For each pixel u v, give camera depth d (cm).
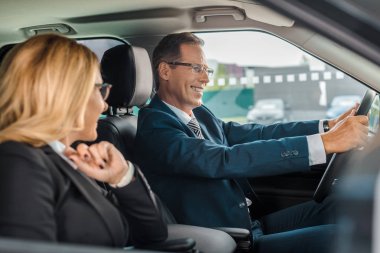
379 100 238
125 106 259
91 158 170
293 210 283
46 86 150
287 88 1044
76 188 154
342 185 98
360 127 223
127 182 179
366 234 87
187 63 260
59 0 260
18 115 152
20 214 131
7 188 134
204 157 232
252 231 262
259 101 1038
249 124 301
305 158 224
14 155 139
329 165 247
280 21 257
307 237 235
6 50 300
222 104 1033
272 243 243
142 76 256
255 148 228
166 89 266
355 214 89
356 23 117
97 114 172
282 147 226
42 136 149
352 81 243
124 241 167
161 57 264
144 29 290
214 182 247
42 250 95
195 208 246
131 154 256
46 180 141
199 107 287
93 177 170
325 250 227
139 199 182
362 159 102
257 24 274
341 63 243
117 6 272
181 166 237
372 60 119
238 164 228
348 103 1012
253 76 1029
